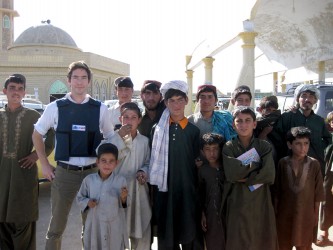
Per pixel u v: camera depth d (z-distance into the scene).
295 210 3.65
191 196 3.50
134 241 3.73
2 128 3.89
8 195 3.87
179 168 3.51
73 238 4.79
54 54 38.75
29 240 4.06
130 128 3.61
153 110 4.25
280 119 4.34
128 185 3.62
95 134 3.68
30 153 3.97
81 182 3.68
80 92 3.65
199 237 3.61
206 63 14.41
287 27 15.38
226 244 3.35
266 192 3.36
